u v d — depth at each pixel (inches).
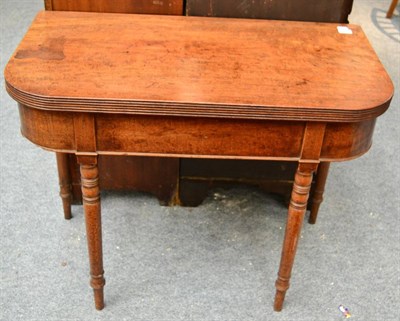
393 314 69.5
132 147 56.1
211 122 54.7
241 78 57.3
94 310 67.6
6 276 71.2
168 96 52.9
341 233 82.0
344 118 53.3
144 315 67.2
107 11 71.5
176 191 82.7
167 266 74.1
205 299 69.7
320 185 78.9
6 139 97.3
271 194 88.2
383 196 90.4
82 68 56.9
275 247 78.4
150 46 62.5
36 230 78.7
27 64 56.9
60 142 55.5
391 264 77.0
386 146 103.3
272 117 53.3
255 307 69.1
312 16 72.4
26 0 149.5
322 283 73.2
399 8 162.4
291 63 61.1
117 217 81.9
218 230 80.7
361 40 67.7
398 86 122.1
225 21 70.1
